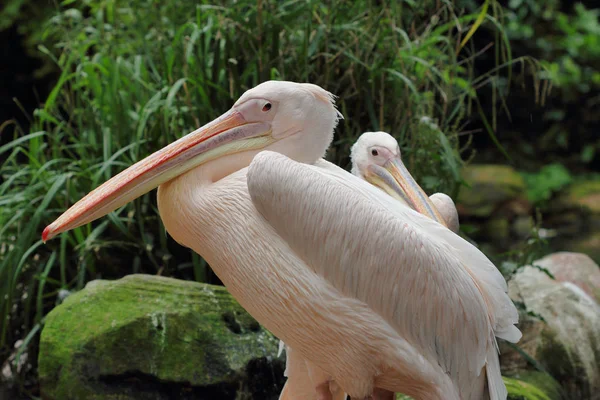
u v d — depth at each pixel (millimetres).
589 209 18375
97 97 10367
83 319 8070
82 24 12070
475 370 5879
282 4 10445
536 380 8977
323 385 6270
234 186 5809
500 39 20938
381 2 10562
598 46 22031
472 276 5926
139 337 7875
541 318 9461
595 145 21547
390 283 5633
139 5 11672
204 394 7848
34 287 9648
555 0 22578
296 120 6047
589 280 10812
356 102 10055
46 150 11555
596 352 9883
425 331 5727
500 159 21203
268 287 5738
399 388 5961
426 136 9773
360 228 5590
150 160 5898
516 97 21594
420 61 9844
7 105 20484
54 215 9695
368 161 8297
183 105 9820
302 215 5582
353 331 5707
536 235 10422
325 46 9992
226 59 9898
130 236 9383
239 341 7988
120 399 7812
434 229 5973
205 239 5855
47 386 7984
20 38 20031
